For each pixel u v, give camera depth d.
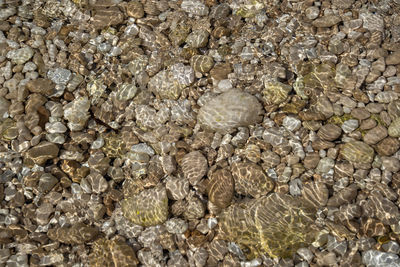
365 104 1.71
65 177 1.68
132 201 1.66
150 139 1.72
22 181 1.67
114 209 1.67
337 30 1.81
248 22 1.84
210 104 1.71
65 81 1.77
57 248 1.63
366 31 1.80
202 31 1.81
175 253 1.62
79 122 1.73
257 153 1.68
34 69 1.77
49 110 1.74
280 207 1.62
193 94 1.75
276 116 1.71
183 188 1.66
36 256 1.62
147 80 1.78
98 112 1.76
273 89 1.73
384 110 1.70
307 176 1.66
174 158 1.69
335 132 1.67
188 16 1.85
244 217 1.62
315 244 1.60
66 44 1.83
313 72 1.75
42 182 1.66
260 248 1.60
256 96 1.73
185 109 1.74
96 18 1.86
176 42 1.81
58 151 1.69
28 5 1.87
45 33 1.83
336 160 1.67
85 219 1.65
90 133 1.73
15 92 1.75
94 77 1.79
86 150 1.71
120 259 1.60
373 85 1.74
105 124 1.75
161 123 1.74
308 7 1.85
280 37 1.81
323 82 1.74
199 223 1.64
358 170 1.65
